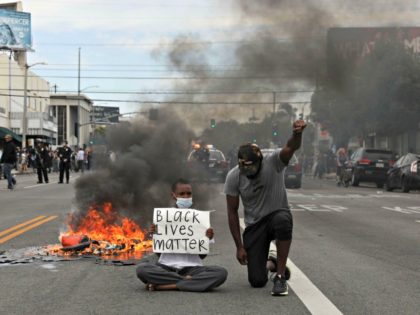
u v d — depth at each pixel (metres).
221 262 8.20
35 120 64.75
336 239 10.59
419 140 41.84
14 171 46.06
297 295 6.28
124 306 5.82
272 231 6.36
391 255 8.91
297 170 28.09
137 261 8.04
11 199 18.70
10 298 6.18
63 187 25.05
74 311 5.66
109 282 6.88
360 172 29.94
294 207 17.03
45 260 8.20
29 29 74.50
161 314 5.55
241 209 15.52
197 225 6.43
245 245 6.51
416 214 15.30
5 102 62.88
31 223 12.40
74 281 6.95
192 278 6.38
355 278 7.19
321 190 26.95
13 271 7.52
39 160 28.48
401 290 6.56
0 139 48.84
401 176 26.28
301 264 8.09
